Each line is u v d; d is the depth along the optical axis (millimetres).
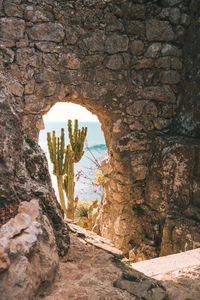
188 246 2906
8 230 1211
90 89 3441
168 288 1468
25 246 1186
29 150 1820
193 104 3340
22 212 1407
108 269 1597
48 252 1394
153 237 3492
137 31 3436
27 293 1078
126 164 3738
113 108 3600
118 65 3465
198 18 3309
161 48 3535
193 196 2998
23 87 3137
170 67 3604
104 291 1350
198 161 2941
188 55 3492
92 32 3303
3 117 1483
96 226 4457
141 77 3580
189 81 3455
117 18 3350
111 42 3381
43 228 1456
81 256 1749
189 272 1702
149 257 3438
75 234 2152
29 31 3070
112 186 3969
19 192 1543
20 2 2990
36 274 1227
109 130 3895
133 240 3865
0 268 1007
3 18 2961
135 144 3729
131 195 3811
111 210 4016
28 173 1747
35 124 3262
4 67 3045
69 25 3201
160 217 3418
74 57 3291
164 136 3652
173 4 3447
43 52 3160
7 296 1000
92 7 3240
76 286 1381
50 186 1931
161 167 3443
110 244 2074
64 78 3307
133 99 3623
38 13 3057
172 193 3266
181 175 3141
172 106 3721
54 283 1385
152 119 3711
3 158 1429
